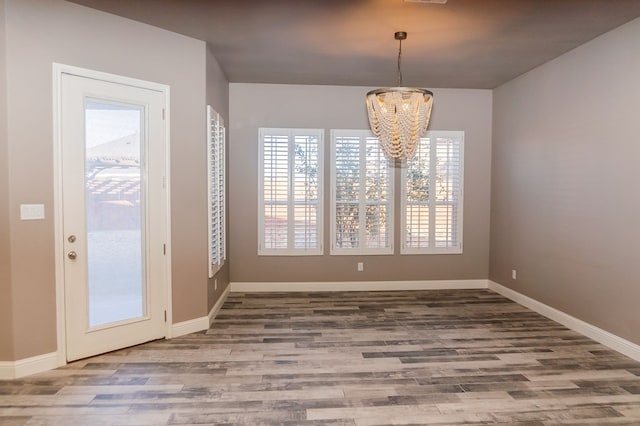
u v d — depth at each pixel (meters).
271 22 3.33
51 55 2.89
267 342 3.54
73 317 3.07
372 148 5.37
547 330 3.89
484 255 5.56
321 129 5.30
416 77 4.90
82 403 2.49
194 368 3.00
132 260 3.38
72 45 2.98
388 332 3.81
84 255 3.10
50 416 2.34
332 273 5.40
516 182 4.89
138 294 3.43
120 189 3.29
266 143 5.23
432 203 5.47
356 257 5.42
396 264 5.48
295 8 3.07
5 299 2.79
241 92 5.20
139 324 3.44
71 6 2.97
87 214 3.12
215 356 3.22
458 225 5.52
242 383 2.76
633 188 3.20
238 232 5.28
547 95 4.29
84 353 3.13
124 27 3.25
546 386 2.74
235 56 4.15
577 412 2.41
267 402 2.52
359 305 4.72
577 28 3.38
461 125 5.47
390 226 5.43
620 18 3.17
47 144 2.89
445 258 5.52
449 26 3.37
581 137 3.78
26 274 2.85
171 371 2.94
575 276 3.86
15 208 2.79
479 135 5.50
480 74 4.77
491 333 3.80
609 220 3.44
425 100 3.51
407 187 5.43
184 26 3.43
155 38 3.44
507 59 4.21
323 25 3.38
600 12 3.06
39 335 2.91
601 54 3.53
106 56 3.16
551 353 3.32
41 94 2.86
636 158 3.17
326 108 5.30
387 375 2.90
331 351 3.34
